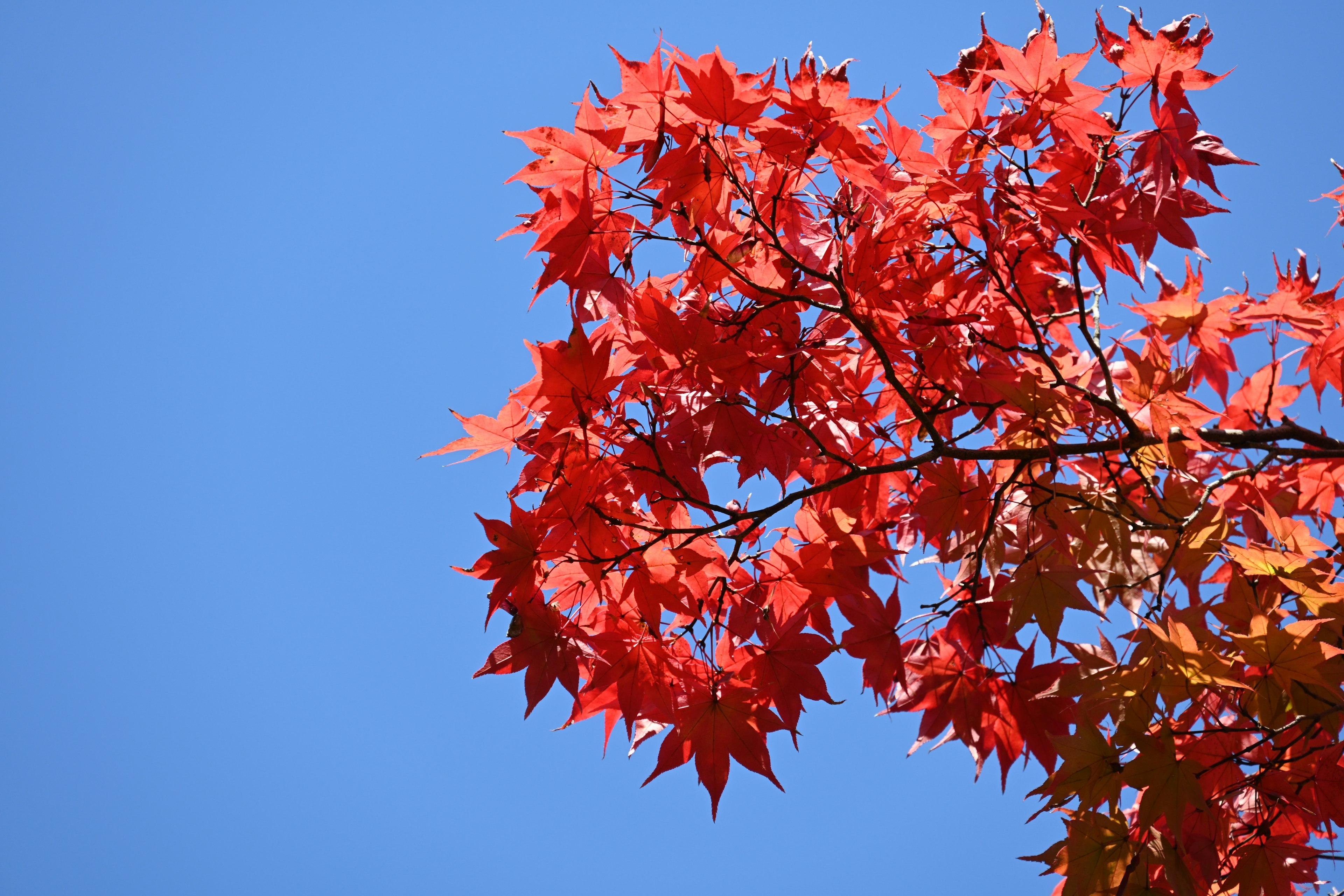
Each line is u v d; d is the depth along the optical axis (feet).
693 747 7.36
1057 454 7.38
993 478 7.51
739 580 7.44
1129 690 7.14
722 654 7.43
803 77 7.32
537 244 7.31
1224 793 7.28
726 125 7.25
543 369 7.25
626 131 7.27
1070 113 7.40
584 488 7.31
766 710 7.36
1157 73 7.38
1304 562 7.12
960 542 7.43
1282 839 7.40
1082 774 7.14
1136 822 7.16
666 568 7.30
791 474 7.42
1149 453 7.45
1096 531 7.34
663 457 7.39
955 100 7.47
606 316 7.49
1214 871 7.26
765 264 7.50
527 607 7.32
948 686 7.42
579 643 7.34
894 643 7.41
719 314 7.52
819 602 7.41
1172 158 7.39
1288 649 7.06
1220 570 7.50
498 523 7.28
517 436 7.43
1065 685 7.21
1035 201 7.41
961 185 7.45
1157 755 7.10
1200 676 7.07
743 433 7.41
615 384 7.29
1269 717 7.13
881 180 7.45
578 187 7.33
